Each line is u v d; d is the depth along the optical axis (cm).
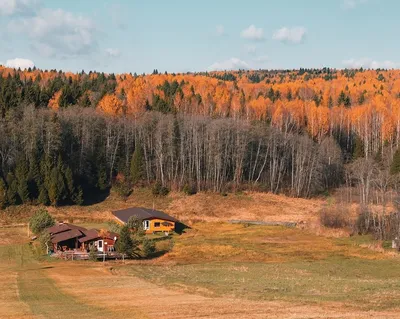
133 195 10725
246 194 11144
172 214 9838
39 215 7712
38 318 3466
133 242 6556
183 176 11300
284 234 8412
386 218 8131
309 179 11762
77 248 6775
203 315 3478
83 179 10906
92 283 4806
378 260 6419
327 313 3478
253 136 12125
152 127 12156
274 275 5322
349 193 11100
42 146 10888
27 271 5462
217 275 5294
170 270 5650
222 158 11750
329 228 8675
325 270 5719
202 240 7831
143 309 3697
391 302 3869
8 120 10931
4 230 8056
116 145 11600
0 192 9169
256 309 3638
